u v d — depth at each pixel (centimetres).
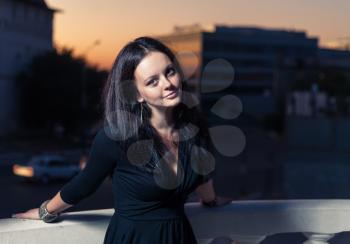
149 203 219
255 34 11100
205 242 288
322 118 6309
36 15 6384
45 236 253
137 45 224
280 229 302
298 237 305
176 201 225
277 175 3422
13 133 5859
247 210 297
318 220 307
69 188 234
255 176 3312
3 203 2362
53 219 257
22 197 2556
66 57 6338
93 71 6362
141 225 219
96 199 2111
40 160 3073
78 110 6259
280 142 6688
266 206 304
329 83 7662
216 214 290
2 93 5909
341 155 5262
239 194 2581
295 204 312
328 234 307
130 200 220
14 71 6097
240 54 10894
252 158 4425
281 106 8125
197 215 284
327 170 3800
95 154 221
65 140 5741
